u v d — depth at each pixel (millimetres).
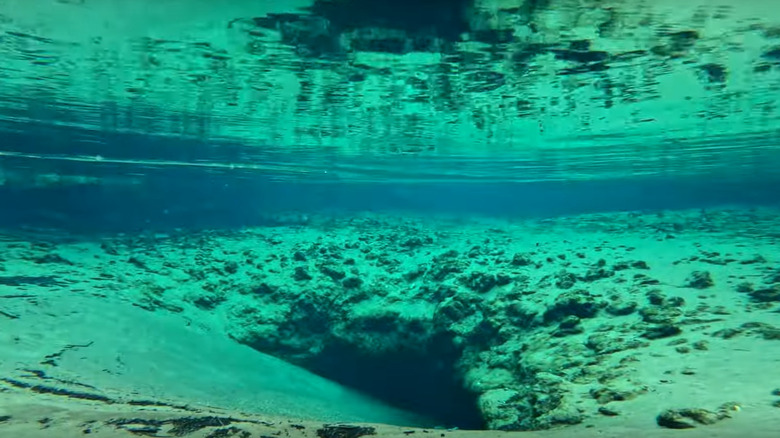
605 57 4840
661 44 4484
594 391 2605
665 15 3844
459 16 3924
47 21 4141
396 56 4836
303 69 5258
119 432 1861
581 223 8984
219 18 4035
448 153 10070
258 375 4492
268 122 7535
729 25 4047
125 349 3871
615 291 4281
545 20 3967
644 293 4125
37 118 7090
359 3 3723
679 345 3045
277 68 5234
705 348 2926
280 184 13562
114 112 6926
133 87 5918
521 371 3562
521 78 5496
